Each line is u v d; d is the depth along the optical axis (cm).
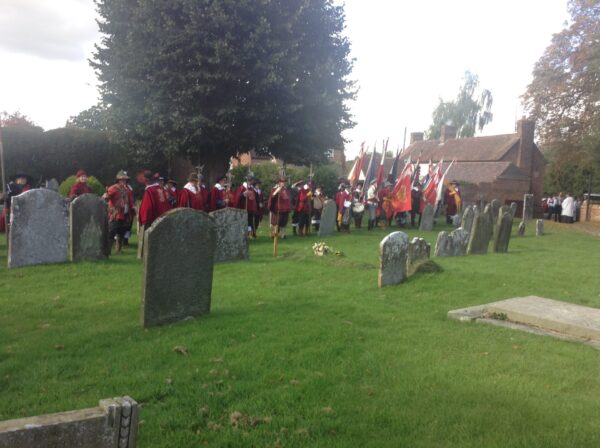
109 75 2400
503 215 1634
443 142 5925
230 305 798
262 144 2356
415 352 601
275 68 2239
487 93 7181
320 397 470
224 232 1209
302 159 2614
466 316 761
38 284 904
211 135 2391
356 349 604
